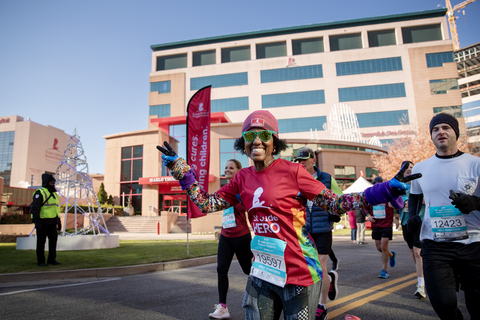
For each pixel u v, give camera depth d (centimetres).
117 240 1094
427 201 267
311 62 5209
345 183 2905
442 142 263
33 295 466
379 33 5344
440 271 239
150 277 615
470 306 236
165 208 2870
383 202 150
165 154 201
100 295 466
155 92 5353
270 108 5141
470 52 8362
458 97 4750
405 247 1090
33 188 3300
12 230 1714
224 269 371
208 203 197
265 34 5541
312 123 5003
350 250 1022
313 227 375
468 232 240
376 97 4972
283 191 173
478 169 248
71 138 1064
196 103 931
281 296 170
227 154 2661
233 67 5356
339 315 365
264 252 179
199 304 416
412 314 365
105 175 3019
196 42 5641
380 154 3266
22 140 12525
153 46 5716
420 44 5044
